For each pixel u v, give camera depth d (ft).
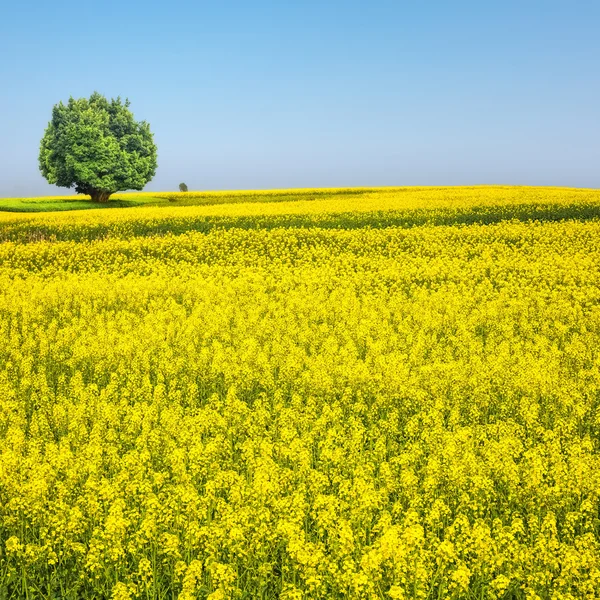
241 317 66.80
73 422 36.81
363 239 123.34
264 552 24.27
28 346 56.18
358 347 57.36
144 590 23.71
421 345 54.24
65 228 140.97
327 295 81.92
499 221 146.92
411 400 41.78
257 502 26.63
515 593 23.59
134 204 251.39
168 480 31.07
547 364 48.16
